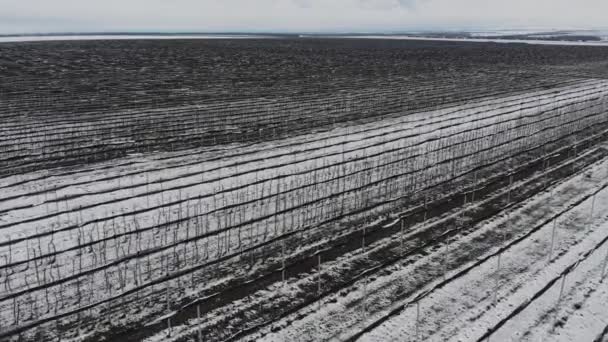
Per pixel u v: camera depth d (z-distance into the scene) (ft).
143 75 141.69
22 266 37.29
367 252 40.73
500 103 103.40
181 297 34.19
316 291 35.09
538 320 32.27
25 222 44.21
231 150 68.13
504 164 63.62
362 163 62.18
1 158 62.49
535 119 87.04
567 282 36.50
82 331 30.60
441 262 39.14
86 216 46.21
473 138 72.38
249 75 146.51
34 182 54.85
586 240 42.93
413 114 92.27
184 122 82.89
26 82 122.93
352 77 145.38
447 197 52.54
